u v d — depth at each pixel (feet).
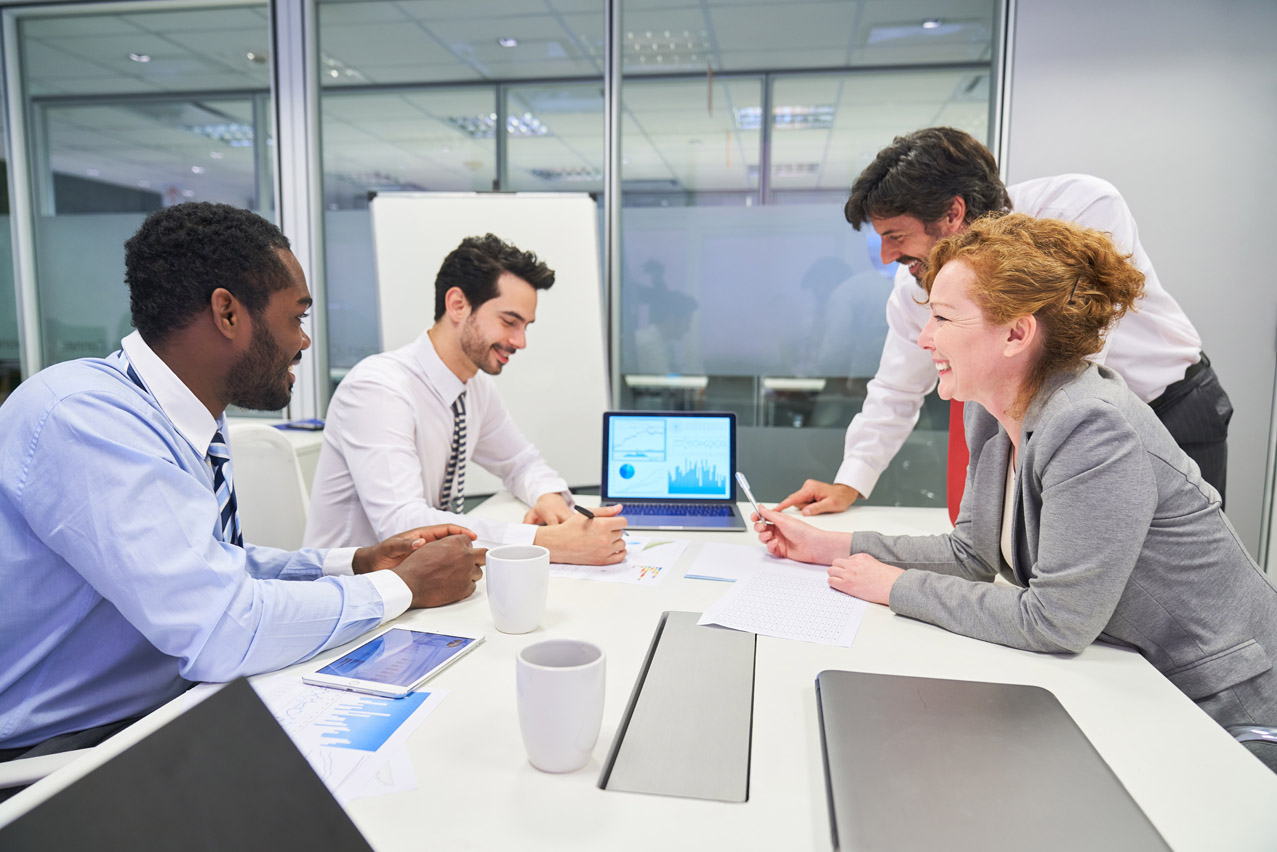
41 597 2.83
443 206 9.59
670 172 10.51
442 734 2.26
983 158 4.52
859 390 10.55
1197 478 3.05
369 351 11.21
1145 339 4.95
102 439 2.61
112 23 11.04
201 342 2.99
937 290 3.21
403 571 3.31
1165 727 2.36
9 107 11.23
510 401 9.65
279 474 5.63
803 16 10.03
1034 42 9.39
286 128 10.85
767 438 10.78
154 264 2.89
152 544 2.57
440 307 5.28
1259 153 9.14
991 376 3.20
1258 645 2.92
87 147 11.28
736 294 10.60
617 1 10.18
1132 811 1.82
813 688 2.60
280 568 3.73
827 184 10.31
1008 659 2.86
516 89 10.61
